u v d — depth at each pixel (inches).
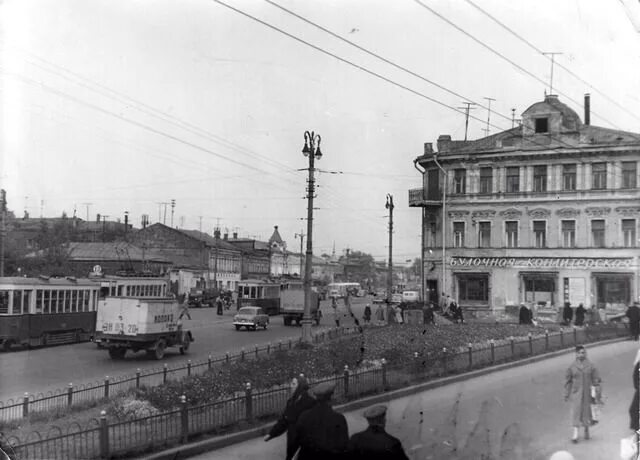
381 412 291.6
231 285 3545.8
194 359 983.6
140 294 1423.5
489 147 1569.9
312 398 343.3
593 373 428.5
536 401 547.8
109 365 890.7
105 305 975.6
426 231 1669.5
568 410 510.0
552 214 1465.3
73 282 1162.0
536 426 455.5
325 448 297.7
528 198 1504.7
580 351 431.5
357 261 5511.8
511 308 1501.0
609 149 1395.2
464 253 1588.3
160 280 1498.5
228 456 397.7
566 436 432.1
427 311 1400.1
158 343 981.8
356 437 292.0
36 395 605.9
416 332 1083.3
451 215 1611.7
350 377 553.6
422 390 604.7
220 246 3393.2
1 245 1203.9
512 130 1546.5
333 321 1919.3
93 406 538.6
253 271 3892.7
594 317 1186.0
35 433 434.0
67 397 584.4
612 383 620.1
